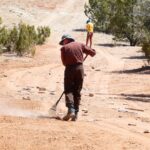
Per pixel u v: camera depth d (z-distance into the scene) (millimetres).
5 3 81062
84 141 11656
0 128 12797
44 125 13477
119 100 22047
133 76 33000
